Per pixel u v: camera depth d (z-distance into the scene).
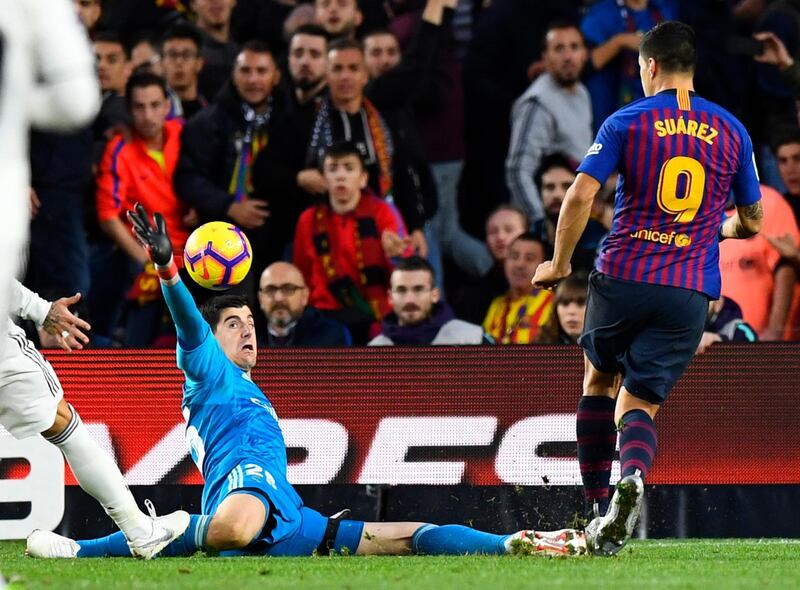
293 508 19.17
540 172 34.94
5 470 24.47
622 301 17.70
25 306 17.62
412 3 38.59
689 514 25.08
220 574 15.38
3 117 11.80
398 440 25.17
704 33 36.62
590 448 19.05
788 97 36.44
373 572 15.64
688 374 25.20
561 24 34.81
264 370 25.30
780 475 25.05
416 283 28.89
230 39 37.50
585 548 18.19
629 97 35.72
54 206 32.56
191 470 25.12
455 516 25.06
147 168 33.44
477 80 36.56
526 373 25.22
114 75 35.03
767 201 32.47
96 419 25.23
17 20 11.95
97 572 15.72
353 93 33.62
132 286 32.97
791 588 13.91
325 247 31.95
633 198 17.72
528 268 31.14
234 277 19.61
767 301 32.00
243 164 33.50
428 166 34.50
